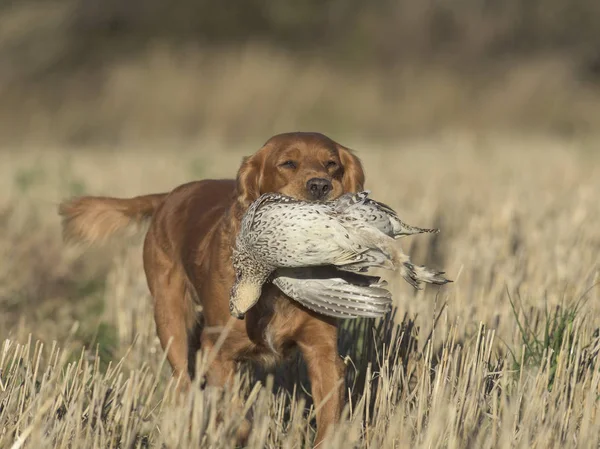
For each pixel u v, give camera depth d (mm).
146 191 36062
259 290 13250
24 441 12414
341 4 96625
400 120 82000
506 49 95688
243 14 96062
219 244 15438
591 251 23188
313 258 12234
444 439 12633
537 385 13578
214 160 46156
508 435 11898
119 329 20344
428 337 16781
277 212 12406
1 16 83062
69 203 19734
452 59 90938
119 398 14227
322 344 14719
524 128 83188
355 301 12891
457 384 14422
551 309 17859
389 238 12008
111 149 64438
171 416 12570
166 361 18500
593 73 97438
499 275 20375
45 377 13734
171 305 17734
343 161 16094
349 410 15180
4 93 79375
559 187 36781
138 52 87938
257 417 12695
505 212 26422
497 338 17344
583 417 12633
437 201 31844
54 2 86500
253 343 15133
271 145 15789
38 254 26047
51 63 82625
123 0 90125
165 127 77562
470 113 83875
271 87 80062
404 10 93312
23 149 65000
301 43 95875
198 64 81125
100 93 81250
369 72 87188
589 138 71125
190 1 93812
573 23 97625
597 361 14141
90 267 26562
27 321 21219
